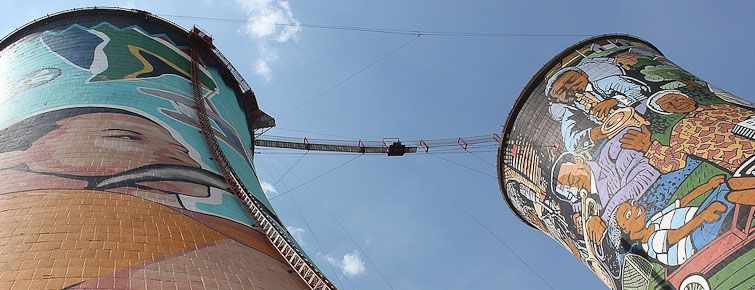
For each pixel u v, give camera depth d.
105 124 21.62
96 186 17.17
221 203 19.31
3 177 17.41
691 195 20.56
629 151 24.39
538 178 30.64
